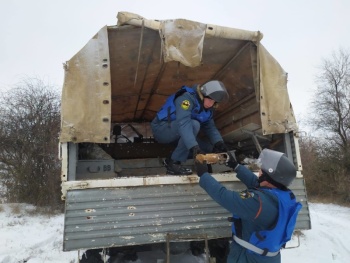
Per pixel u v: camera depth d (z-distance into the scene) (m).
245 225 2.40
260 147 4.01
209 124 3.90
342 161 18.23
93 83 3.06
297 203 2.34
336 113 21.00
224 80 4.49
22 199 12.02
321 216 11.71
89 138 2.99
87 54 3.07
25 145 12.29
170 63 4.04
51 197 11.69
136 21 3.05
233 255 2.45
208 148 4.14
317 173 18.58
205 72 4.41
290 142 3.52
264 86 3.45
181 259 4.30
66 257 5.80
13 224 8.89
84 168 3.55
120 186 2.87
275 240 2.27
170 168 3.46
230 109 4.73
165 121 3.70
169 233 2.90
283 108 3.48
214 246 3.95
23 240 7.12
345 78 21.16
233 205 2.31
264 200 2.24
